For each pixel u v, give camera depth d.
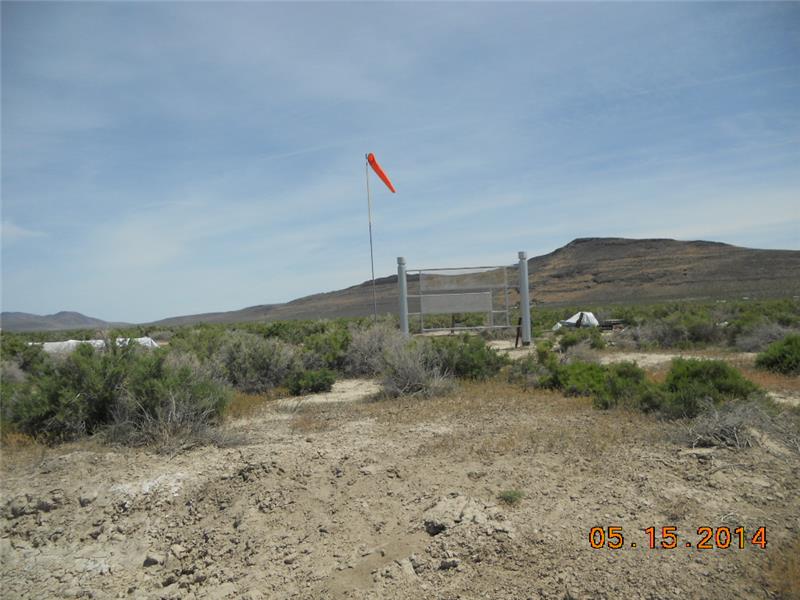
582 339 19.00
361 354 15.30
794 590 4.00
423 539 5.14
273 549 5.47
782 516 4.96
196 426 8.33
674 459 6.29
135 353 10.02
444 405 9.87
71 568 5.58
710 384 8.12
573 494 5.62
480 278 20.03
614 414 8.41
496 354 13.27
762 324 17.20
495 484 5.99
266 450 7.54
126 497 6.51
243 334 15.95
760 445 6.45
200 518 6.25
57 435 8.63
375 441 7.76
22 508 6.42
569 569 4.41
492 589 4.32
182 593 5.11
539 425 8.06
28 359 17.09
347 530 5.55
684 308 34.06
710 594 4.04
